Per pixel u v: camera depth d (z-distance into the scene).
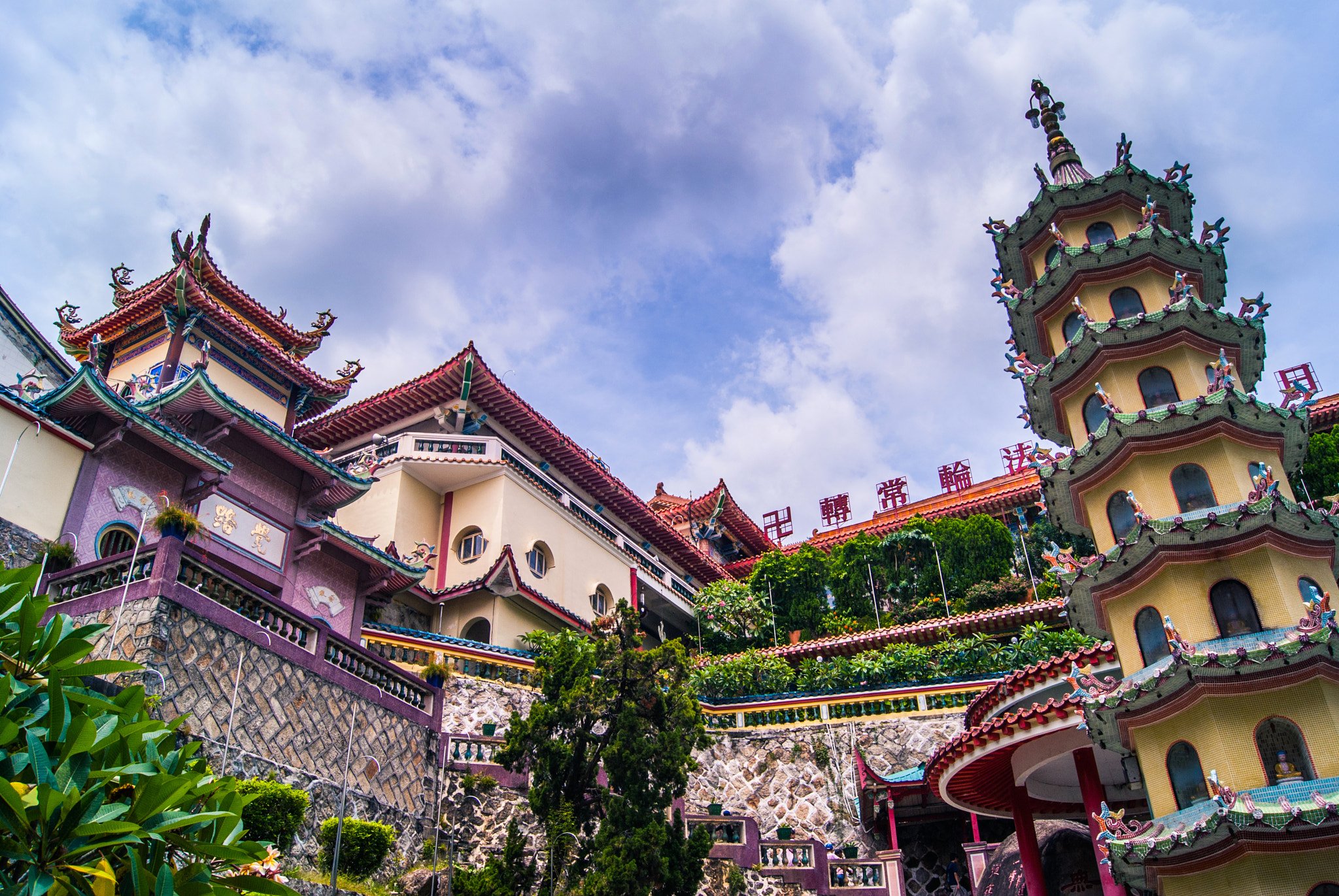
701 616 50.34
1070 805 24.81
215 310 33.62
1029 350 24.22
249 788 17.08
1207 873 15.89
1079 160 25.69
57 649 10.25
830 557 54.00
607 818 19.23
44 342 27.42
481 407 43.31
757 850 26.39
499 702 29.69
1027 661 36.97
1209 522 18.02
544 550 42.22
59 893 8.66
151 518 24.58
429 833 21.80
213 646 18.48
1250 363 21.33
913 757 33.34
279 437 28.50
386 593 33.41
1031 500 56.00
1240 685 16.52
